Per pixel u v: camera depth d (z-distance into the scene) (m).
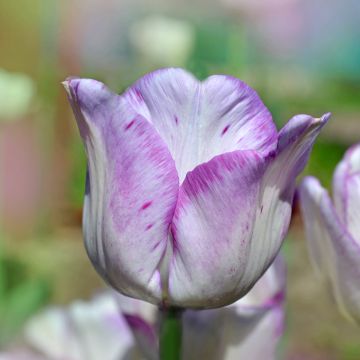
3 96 1.15
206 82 0.50
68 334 0.64
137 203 0.49
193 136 0.50
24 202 1.68
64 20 1.78
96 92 0.48
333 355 1.49
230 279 0.49
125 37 2.29
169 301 0.50
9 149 1.61
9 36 1.47
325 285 0.56
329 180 2.09
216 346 0.55
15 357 0.66
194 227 0.49
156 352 0.55
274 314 0.56
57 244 1.76
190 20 2.18
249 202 0.48
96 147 0.49
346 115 2.42
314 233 0.55
